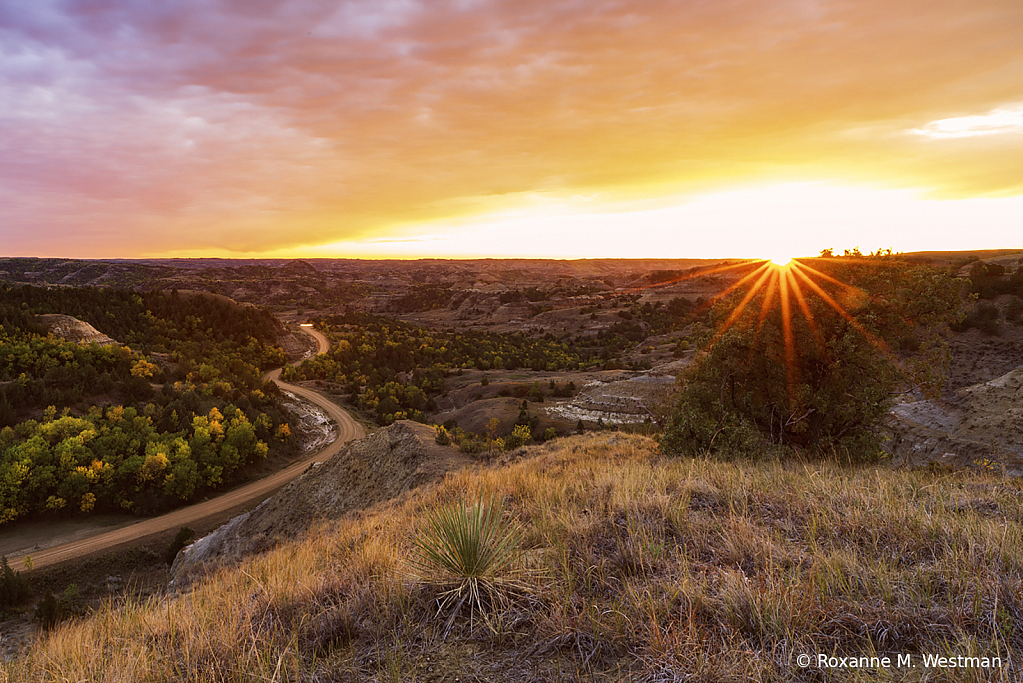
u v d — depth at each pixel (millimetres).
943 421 35531
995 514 5230
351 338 195125
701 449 13547
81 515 60156
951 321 14188
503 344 183125
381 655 3168
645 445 16625
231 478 71688
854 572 3633
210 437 71375
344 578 4418
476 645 3207
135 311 144250
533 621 3357
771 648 2875
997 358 52781
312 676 2977
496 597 3625
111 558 49375
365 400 113938
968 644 2697
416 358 163500
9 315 107500
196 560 27734
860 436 14766
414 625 3463
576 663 2895
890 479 7383
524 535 4867
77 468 59844
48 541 54250
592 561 4184
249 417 82562
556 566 4047
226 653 3359
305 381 139125
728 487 6395
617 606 3338
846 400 14703
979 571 3574
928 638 2910
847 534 4648
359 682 2889
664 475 7371
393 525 6777
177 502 64438
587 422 77000
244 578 5562
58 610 29188
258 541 24938
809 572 3643
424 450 25859
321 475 28219
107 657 3758
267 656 3178
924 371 14148
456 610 3527
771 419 15391
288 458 83188
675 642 2873
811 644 2867
